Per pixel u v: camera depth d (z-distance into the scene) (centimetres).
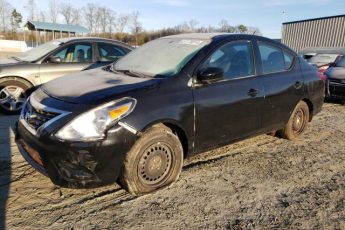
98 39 721
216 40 404
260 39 455
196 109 357
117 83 347
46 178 367
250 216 312
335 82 860
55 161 296
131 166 318
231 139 409
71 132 291
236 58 414
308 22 2702
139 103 319
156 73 376
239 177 391
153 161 336
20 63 643
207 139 379
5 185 349
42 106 318
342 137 563
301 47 2789
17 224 285
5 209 306
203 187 362
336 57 1046
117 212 309
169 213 311
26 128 323
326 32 2562
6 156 424
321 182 388
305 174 407
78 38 705
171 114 336
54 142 291
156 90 335
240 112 405
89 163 295
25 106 356
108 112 301
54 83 378
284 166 428
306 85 508
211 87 374
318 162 446
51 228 282
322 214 320
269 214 317
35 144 305
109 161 303
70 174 296
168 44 432
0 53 3144
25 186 349
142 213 309
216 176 390
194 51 387
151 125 321
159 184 349
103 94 316
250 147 492
